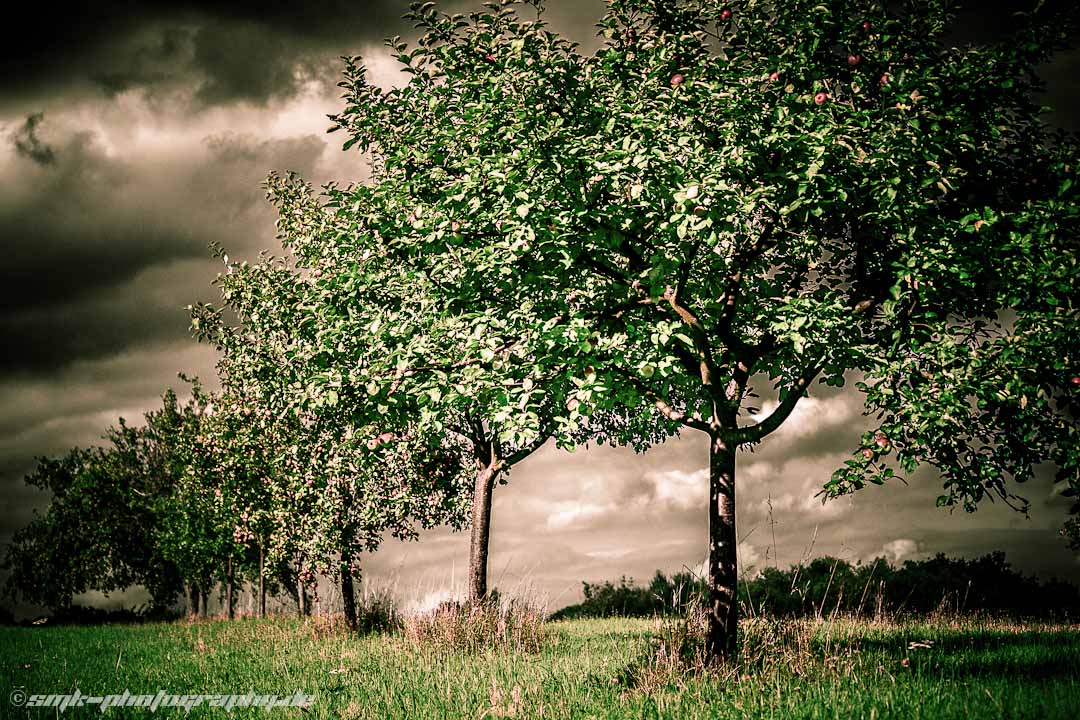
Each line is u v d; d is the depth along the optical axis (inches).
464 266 384.8
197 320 762.8
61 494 1777.8
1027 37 392.5
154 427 1596.9
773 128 356.5
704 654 379.9
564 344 339.6
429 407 382.9
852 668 341.7
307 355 520.7
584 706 315.0
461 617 540.1
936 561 741.3
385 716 321.4
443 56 390.0
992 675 327.6
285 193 721.0
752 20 394.0
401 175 410.6
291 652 567.5
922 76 379.9
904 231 382.0
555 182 349.7
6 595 1724.9
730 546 397.1
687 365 418.6
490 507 697.6
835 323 354.9
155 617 1403.8
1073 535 477.7
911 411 344.5
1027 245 360.2
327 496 711.7
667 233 356.2
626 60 397.1
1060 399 358.6
